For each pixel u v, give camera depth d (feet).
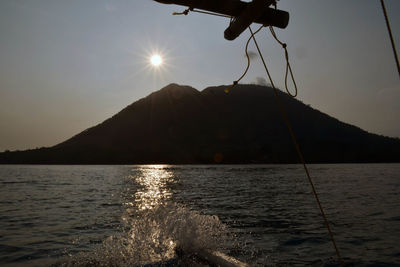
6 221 32.86
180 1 8.04
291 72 8.88
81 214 37.29
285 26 8.78
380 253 20.16
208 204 46.50
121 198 55.93
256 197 56.59
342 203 47.01
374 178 117.80
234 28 8.77
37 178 133.39
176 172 199.72
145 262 14.57
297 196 58.03
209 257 13.12
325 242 22.85
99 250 19.57
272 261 18.06
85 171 227.61
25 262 18.24
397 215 35.40
